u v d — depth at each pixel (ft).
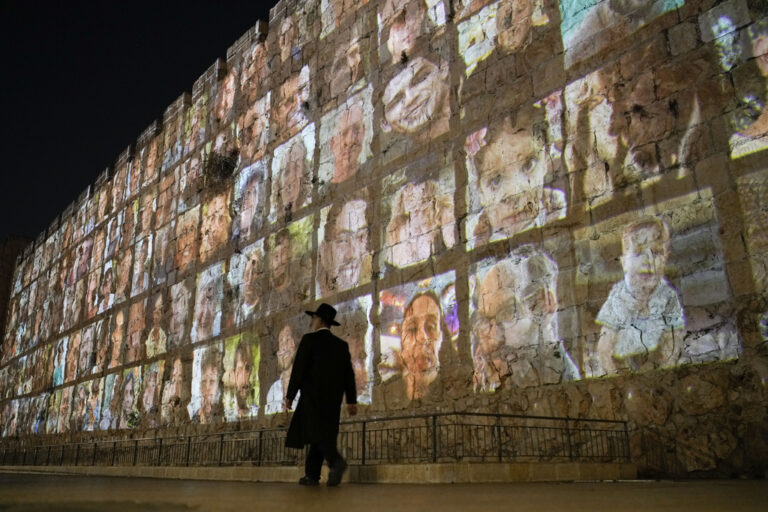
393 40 63.93
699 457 35.06
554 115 47.34
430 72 58.65
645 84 42.27
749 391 33.91
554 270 44.65
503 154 50.19
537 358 44.24
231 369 76.28
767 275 34.50
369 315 58.49
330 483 25.03
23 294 157.58
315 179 69.87
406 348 54.03
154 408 89.66
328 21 74.23
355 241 62.39
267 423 68.39
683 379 36.65
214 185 88.58
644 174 41.04
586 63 46.11
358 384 57.57
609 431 38.91
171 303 92.58
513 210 48.39
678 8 41.57
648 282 39.45
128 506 14.35
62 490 20.24
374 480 29.96
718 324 35.83
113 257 113.80
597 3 46.39
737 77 37.86
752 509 14.16
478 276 49.67
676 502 16.34
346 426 56.95
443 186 54.54
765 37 37.14
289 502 16.39
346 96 68.28
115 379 102.32
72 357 120.26
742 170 36.58
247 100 86.28
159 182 104.63
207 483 30.01
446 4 58.80
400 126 60.39
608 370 40.22
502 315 47.19
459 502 16.56
